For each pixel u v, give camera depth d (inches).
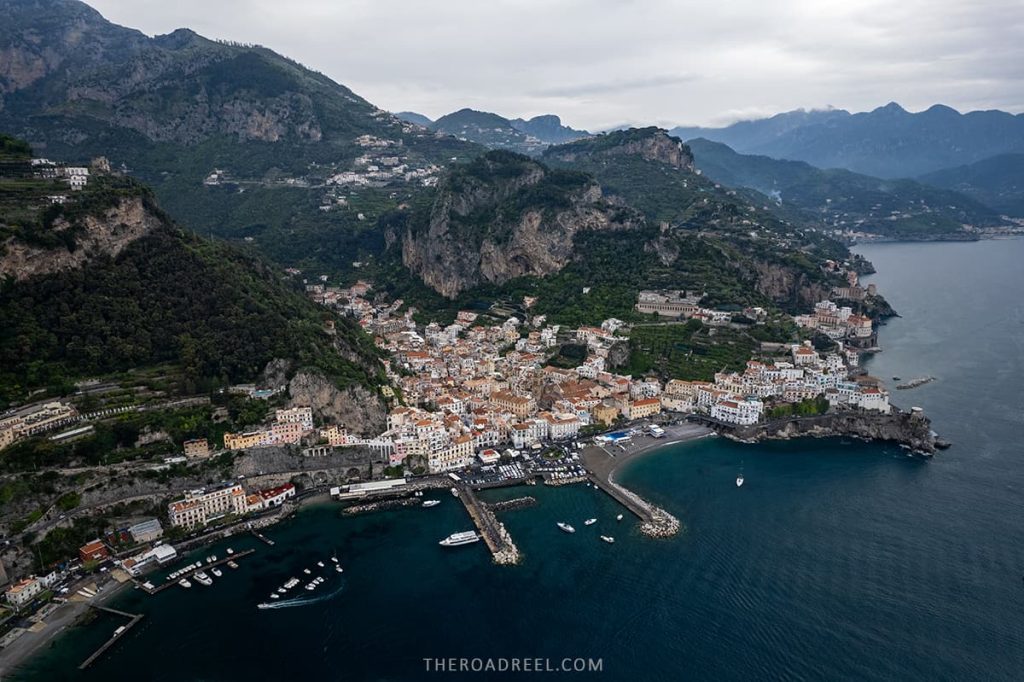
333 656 6314.0
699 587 7357.3
